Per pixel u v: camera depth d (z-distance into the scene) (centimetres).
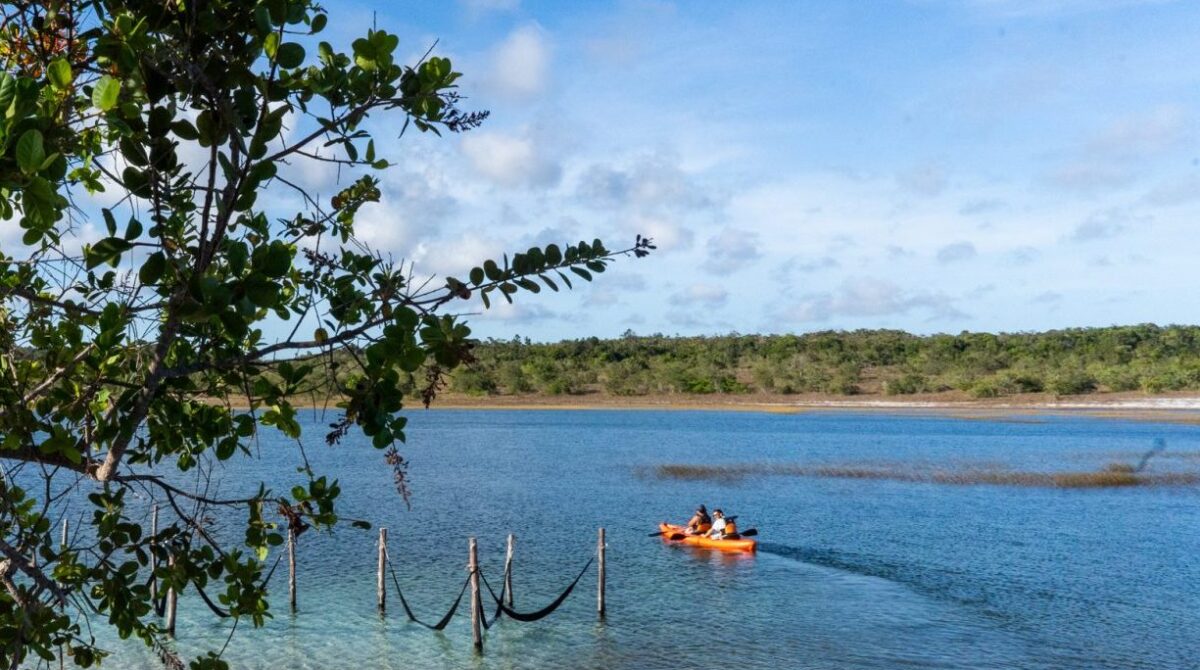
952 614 2139
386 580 2431
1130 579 2500
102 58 319
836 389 14312
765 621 2081
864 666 1769
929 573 2570
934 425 9456
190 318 310
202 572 451
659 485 4559
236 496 2753
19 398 379
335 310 405
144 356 401
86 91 352
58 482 2700
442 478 4869
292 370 426
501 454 6322
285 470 4984
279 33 334
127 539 447
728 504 3884
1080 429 8669
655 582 2467
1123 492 4222
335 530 3164
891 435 8088
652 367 15662
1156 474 4838
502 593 2077
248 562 454
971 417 10856
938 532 3206
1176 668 1756
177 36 331
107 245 319
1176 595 2319
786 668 1752
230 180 328
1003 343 16050
